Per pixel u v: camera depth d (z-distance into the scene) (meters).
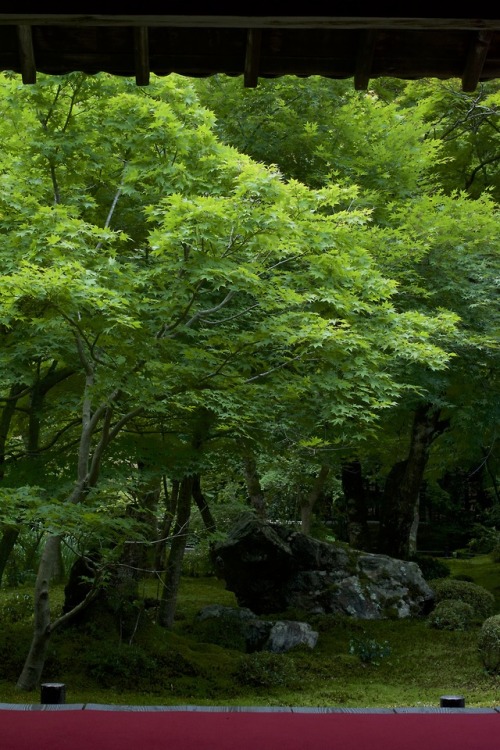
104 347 8.77
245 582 14.07
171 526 12.84
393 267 10.90
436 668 11.44
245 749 3.81
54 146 8.69
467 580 17.19
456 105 16.09
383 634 12.97
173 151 8.80
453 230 11.59
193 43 3.42
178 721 4.32
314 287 8.60
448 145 16.00
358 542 17.41
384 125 12.55
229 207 7.44
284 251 8.16
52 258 7.57
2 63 3.51
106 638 10.72
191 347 8.34
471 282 12.05
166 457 10.12
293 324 8.42
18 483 9.98
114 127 8.82
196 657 10.91
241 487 19.30
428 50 3.43
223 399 8.47
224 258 7.88
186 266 7.74
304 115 12.38
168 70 3.53
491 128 15.98
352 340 8.02
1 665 9.77
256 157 12.06
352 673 11.27
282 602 13.95
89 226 7.83
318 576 14.11
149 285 8.42
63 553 17.06
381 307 8.83
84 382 10.75
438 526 26.02
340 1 3.01
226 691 10.07
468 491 26.88
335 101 12.40
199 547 17.12
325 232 8.02
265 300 8.20
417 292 10.93
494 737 4.02
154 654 10.55
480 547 23.25
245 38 3.40
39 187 9.01
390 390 9.11
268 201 7.75
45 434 11.92
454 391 13.21
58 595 14.59
